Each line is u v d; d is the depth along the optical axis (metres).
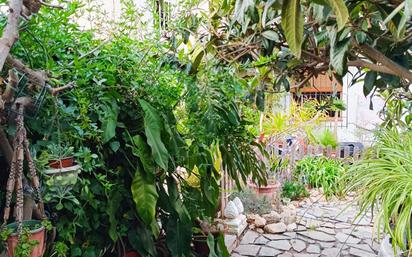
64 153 1.10
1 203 1.26
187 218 1.88
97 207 1.56
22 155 0.92
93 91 1.44
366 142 5.00
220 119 1.94
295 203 4.62
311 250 3.26
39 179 1.05
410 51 1.47
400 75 1.34
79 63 1.29
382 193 1.63
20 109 0.95
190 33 1.98
